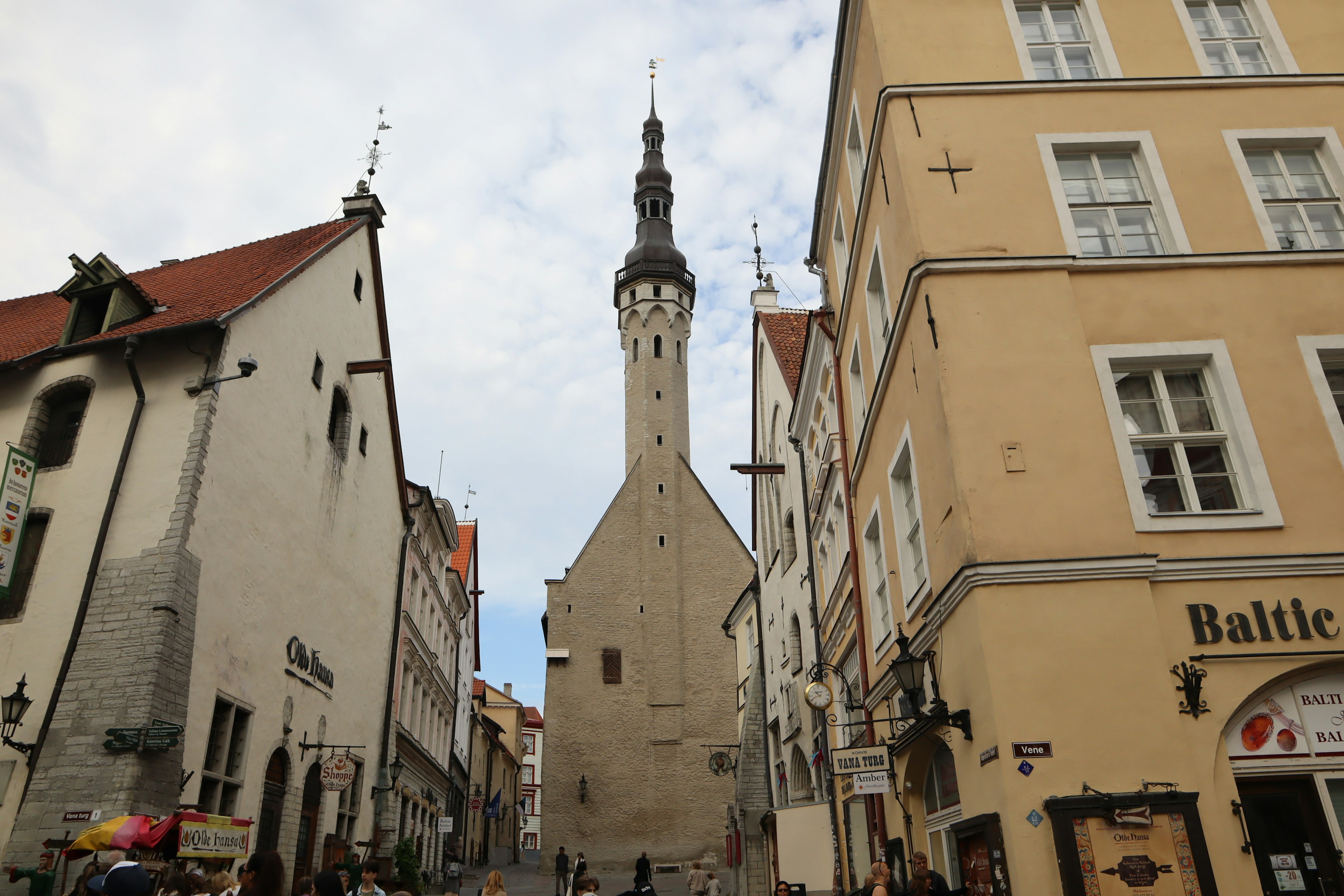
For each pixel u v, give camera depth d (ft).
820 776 71.51
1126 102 38.06
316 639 64.85
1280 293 34.32
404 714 89.10
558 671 151.84
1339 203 36.83
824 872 62.75
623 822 143.02
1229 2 41.09
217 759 49.80
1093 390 32.55
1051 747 27.30
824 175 53.98
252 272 64.80
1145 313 33.94
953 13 40.16
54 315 66.69
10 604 47.16
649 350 182.80
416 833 94.43
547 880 122.62
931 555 35.09
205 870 40.98
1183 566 29.84
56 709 43.68
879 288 45.83
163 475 48.85
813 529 71.26
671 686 151.53
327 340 69.36
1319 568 30.01
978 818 28.40
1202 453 32.42
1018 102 38.01
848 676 61.26
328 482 68.49
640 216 203.10
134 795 41.45
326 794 65.10
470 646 159.12
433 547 106.83
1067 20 40.73
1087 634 28.68
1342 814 27.78
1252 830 27.68
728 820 98.37
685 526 164.86
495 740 188.24
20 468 48.34
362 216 78.43
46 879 38.93
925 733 33.94
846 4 42.93
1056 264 34.30
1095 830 26.09
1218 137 37.47
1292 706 28.91
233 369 53.31
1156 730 27.68
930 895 28.76
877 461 46.11
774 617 92.53
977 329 33.32
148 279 69.26
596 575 159.22
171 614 45.50
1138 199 36.99
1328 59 39.45
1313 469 31.68
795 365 82.94
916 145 37.11
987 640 28.58
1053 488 30.96
